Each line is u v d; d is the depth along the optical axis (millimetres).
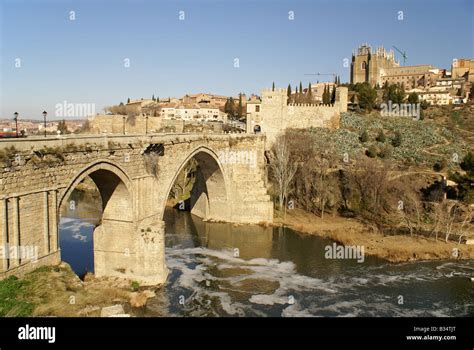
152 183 49812
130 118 91812
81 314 32000
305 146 87875
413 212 72875
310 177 82625
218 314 41125
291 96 160875
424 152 96562
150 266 47500
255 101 106125
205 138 67125
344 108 120938
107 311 33594
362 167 82562
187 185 100250
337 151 93688
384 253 59094
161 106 168625
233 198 78750
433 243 62031
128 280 47312
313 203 82875
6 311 29281
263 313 41625
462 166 75750
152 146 49531
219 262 57031
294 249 62812
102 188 46719
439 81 180250
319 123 109125
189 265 55562
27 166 32875
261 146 81750
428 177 80438
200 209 83375
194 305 42969
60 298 32344
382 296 45750
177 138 56531
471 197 69875
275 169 83062
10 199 31531
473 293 46375
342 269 54219
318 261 57406
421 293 46469
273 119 101812
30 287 32344
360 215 77125
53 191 35500
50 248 36000
